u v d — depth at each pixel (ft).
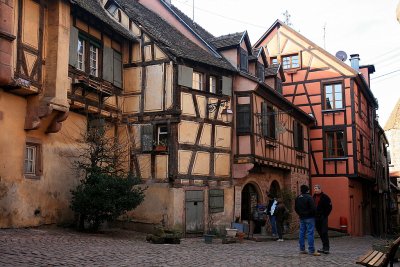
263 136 60.75
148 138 51.72
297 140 77.15
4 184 37.29
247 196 62.95
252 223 62.08
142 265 24.56
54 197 42.91
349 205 82.74
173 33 62.80
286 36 89.92
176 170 50.55
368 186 104.22
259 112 60.49
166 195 50.31
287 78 88.84
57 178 43.50
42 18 40.50
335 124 84.33
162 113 51.55
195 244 41.37
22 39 38.01
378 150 113.60
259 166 63.00
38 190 40.96
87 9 45.42
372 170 99.86
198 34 65.57
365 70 99.09
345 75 83.92
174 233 40.45
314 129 85.97
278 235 52.54
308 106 86.58
